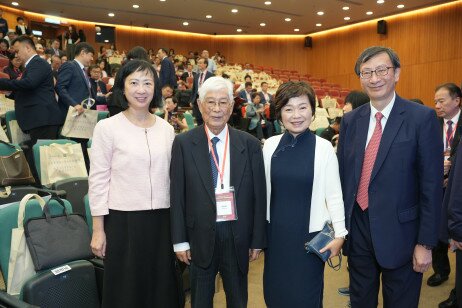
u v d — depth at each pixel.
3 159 2.85
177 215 1.83
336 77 16.80
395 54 1.76
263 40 18.42
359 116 1.90
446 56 12.98
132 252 1.86
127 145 1.88
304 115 1.79
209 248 1.77
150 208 1.88
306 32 17.66
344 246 1.93
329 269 3.51
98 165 1.88
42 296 1.94
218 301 2.86
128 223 1.86
